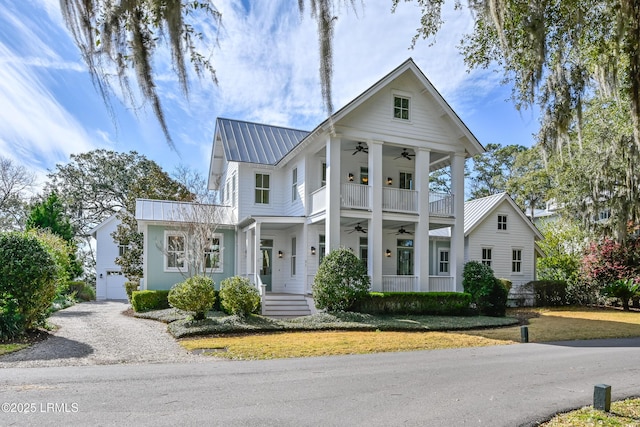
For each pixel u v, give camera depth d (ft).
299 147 49.47
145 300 47.52
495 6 17.20
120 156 114.11
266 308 45.03
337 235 44.57
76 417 13.62
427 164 49.93
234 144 59.06
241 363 23.13
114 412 14.20
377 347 28.40
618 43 17.34
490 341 32.04
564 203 62.18
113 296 87.20
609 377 20.68
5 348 25.07
